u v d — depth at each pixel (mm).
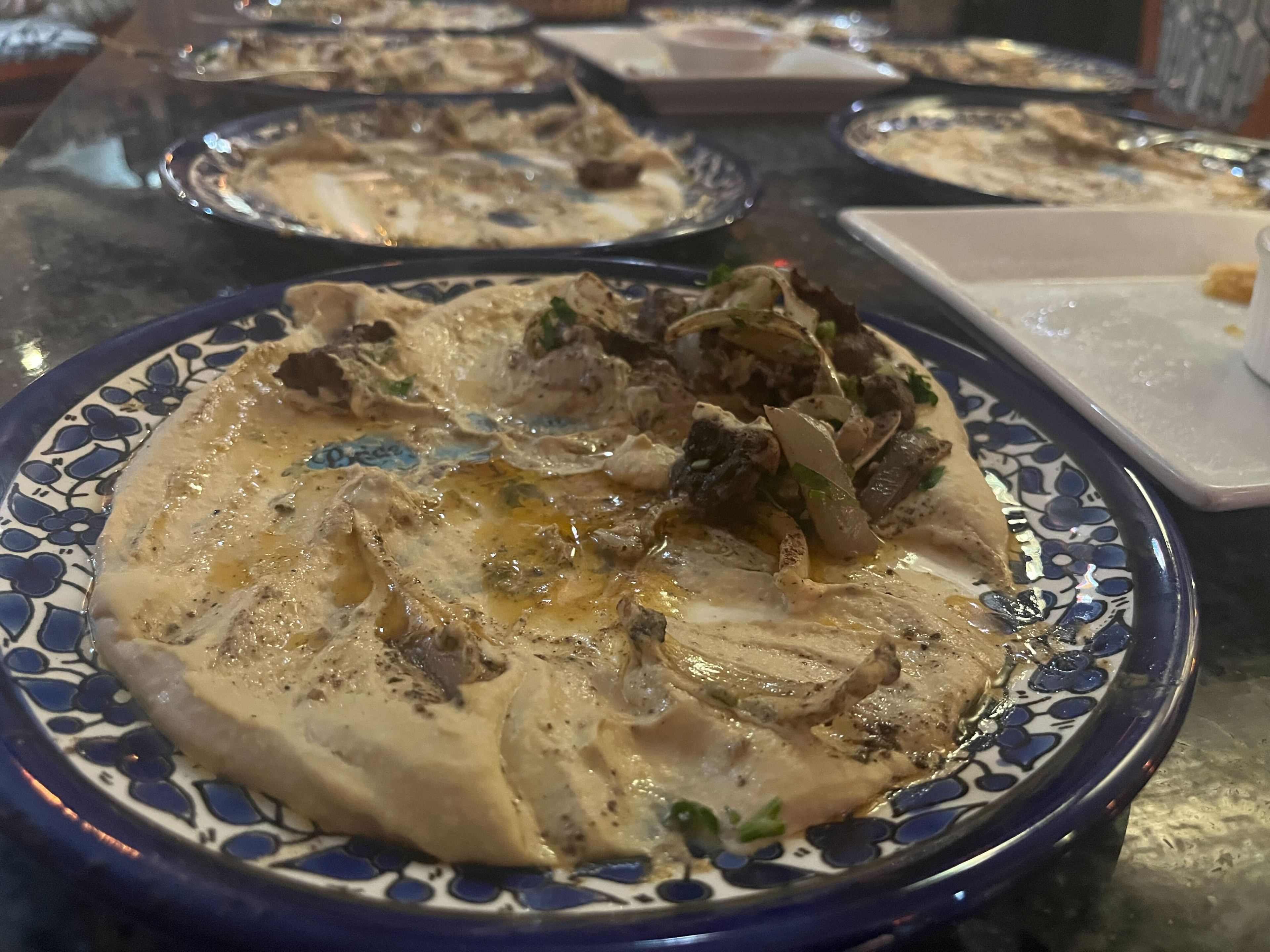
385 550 227
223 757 170
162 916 134
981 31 1228
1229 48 958
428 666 193
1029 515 270
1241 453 317
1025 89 783
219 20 827
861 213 449
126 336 287
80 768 159
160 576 208
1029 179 603
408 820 161
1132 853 183
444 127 579
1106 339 391
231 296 320
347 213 463
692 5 1238
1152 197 577
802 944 137
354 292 332
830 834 169
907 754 188
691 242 435
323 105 607
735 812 171
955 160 636
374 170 523
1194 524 293
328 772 164
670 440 292
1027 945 165
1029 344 346
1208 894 176
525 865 160
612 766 177
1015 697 208
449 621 207
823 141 686
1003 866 151
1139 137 677
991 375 319
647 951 133
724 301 312
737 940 136
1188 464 281
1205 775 201
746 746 179
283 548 229
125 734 174
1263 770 203
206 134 511
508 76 770
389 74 708
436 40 820
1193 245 468
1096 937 167
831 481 255
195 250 422
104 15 934
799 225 517
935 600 237
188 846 148
